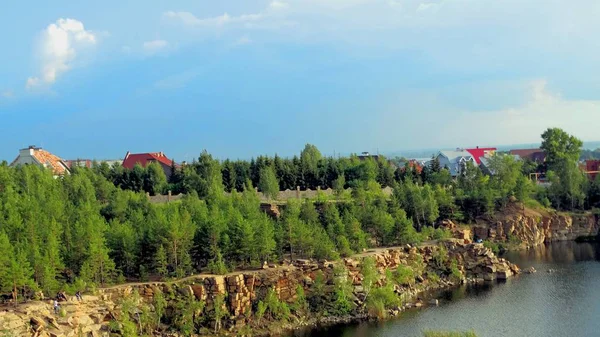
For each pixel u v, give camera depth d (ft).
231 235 335.06
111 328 270.87
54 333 250.57
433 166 654.12
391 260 378.53
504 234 517.55
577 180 597.52
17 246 280.92
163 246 318.86
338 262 344.08
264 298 315.37
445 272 397.60
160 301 290.15
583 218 569.23
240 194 479.41
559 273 406.82
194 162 577.84
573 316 305.12
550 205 589.32
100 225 321.32
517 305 329.72
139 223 348.38
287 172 587.27
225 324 299.38
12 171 426.92
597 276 392.47
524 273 410.52
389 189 586.04
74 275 299.17
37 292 272.31
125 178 551.59
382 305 318.86
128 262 315.37
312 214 409.49
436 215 486.79
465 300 346.13
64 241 310.45
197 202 401.08
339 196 513.86
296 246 364.79
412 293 363.15
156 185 542.16
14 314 247.91
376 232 423.23
